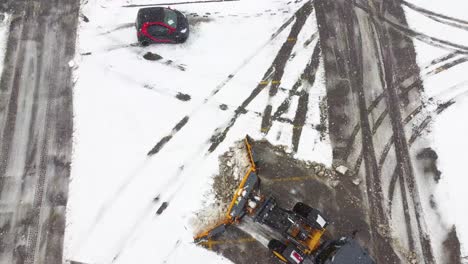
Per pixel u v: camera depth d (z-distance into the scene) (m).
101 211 16.38
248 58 19.77
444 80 19.22
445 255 15.80
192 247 15.85
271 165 17.28
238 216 15.84
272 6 21.17
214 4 21.20
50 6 20.78
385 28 20.62
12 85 18.80
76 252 15.70
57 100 18.58
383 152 17.64
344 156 17.52
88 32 20.25
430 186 16.97
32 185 16.81
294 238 15.00
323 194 16.80
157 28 19.17
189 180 17.03
